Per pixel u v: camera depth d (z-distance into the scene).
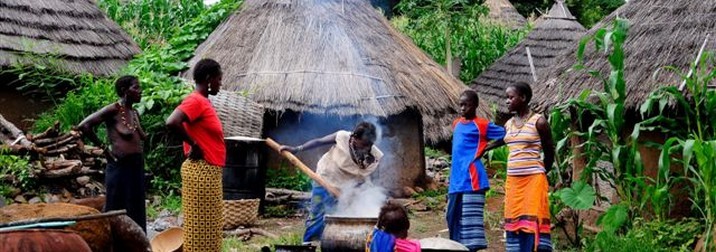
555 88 8.64
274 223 8.88
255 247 7.38
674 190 7.71
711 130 7.43
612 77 7.18
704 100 7.16
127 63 11.94
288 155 7.24
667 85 7.47
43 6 11.38
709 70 7.46
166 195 9.90
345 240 5.84
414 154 11.29
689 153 6.57
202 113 5.76
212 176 5.84
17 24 10.73
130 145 6.40
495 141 6.52
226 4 12.14
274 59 10.88
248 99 10.40
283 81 10.62
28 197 8.40
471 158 6.47
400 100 10.76
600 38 7.45
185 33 12.04
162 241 6.39
